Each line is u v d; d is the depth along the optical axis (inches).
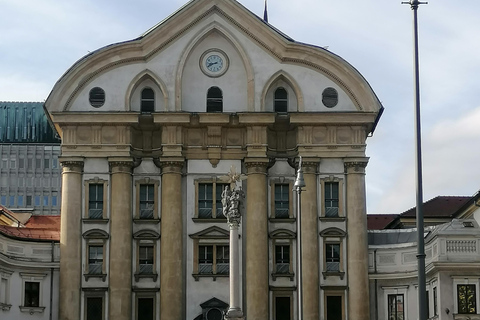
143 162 3339.1
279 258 3294.8
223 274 3262.8
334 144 3312.0
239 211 2471.7
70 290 3213.6
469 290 2960.1
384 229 3737.7
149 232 3275.1
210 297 3250.5
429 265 3009.4
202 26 3383.4
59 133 3430.1
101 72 3334.2
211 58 3388.3
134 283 3253.0
